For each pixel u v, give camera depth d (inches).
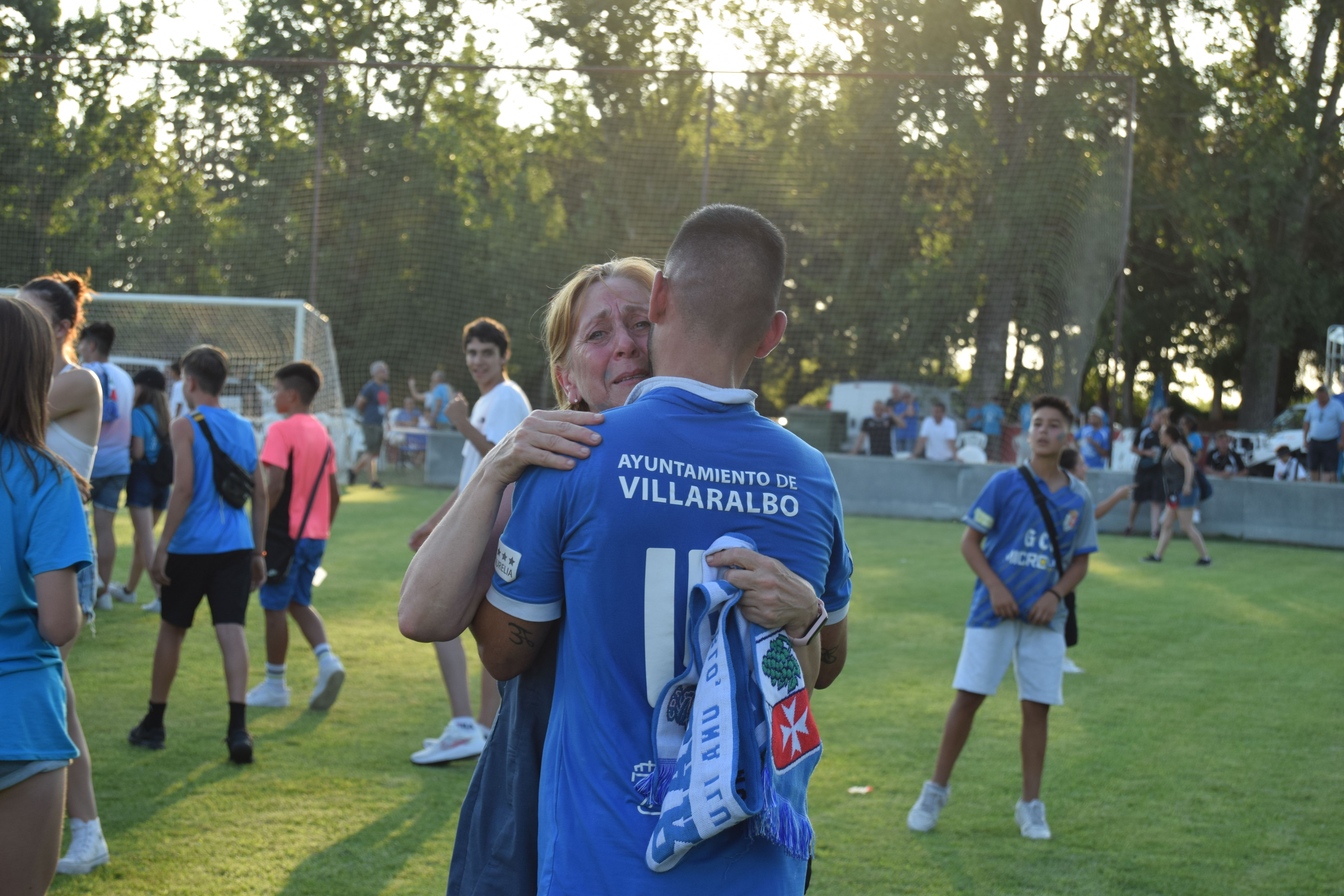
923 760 199.0
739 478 64.4
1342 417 662.5
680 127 759.7
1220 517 582.2
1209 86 1053.2
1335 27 1119.0
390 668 254.8
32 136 732.0
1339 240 1143.6
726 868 61.2
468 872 70.6
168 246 761.0
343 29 1098.1
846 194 740.7
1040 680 166.1
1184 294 1182.3
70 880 138.9
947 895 143.6
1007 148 719.1
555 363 89.0
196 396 195.8
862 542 511.2
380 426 677.3
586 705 62.9
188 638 276.2
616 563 62.0
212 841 152.7
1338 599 382.9
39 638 95.4
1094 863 154.9
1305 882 149.6
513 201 781.3
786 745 60.7
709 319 66.8
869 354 750.5
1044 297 717.9
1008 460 700.0
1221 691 253.6
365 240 781.9
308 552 221.8
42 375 95.6
